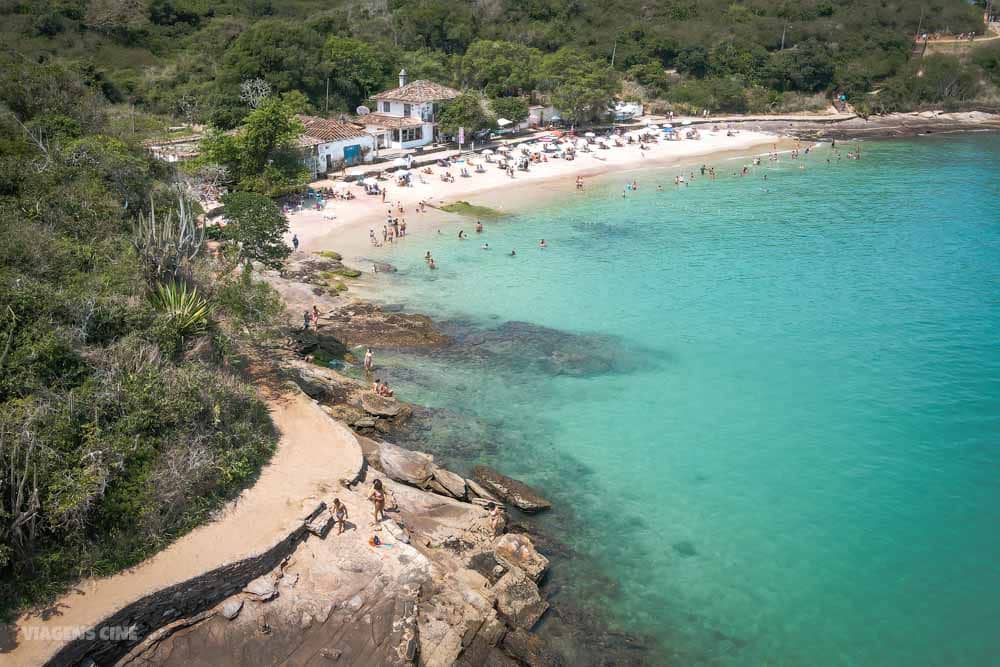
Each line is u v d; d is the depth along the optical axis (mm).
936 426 34156
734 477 30797
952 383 37875
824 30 143750
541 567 25016
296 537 23188
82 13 105562
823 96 135625
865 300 48812
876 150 105938
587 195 77812
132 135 59500
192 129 84125
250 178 65625
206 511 23422
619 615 23656
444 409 35406
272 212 45969
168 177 53906
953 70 137250
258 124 65062
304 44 98000
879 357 40812
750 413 35469
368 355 38281
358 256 56500
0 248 28688
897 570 25812
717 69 134625
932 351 41375
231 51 95812
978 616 23969
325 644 20453
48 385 23719
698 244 61094
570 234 63750
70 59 94938
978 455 32000
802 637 23031
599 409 35750
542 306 47844
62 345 24344
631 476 30797
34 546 20156
